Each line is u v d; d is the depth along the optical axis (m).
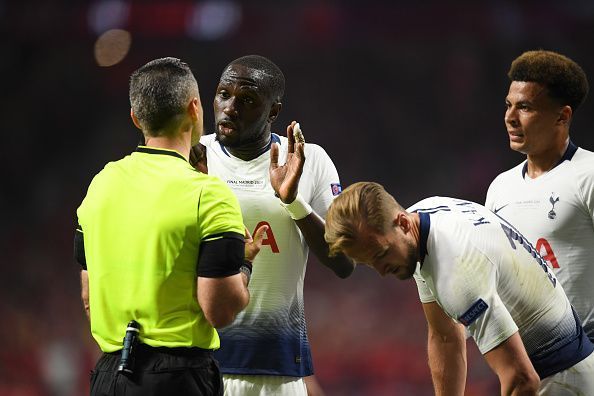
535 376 12.05
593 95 78.12
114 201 12.22
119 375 11.84
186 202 11.89
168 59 12.74
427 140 80.12
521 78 15.38
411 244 12.42
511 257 12.64
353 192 12.27
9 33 81.56
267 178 15.06
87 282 13.16
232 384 14.91
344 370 53.22
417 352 53.59
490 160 78.31
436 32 81.88
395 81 82.25
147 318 11.87
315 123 81.00
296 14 81.38
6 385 51.34
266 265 14.92
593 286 15.05
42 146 79.88
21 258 69.25
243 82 14.45
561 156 15.45
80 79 81.69
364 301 57.94
